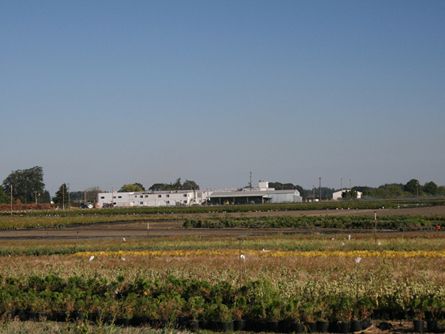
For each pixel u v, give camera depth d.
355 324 20.77
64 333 19.52
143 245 50.50
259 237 56.88
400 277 28.44
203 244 50.22
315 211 115.94
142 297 23.33
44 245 53.25
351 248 45.00
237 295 23.62
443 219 76.38
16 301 23.92
